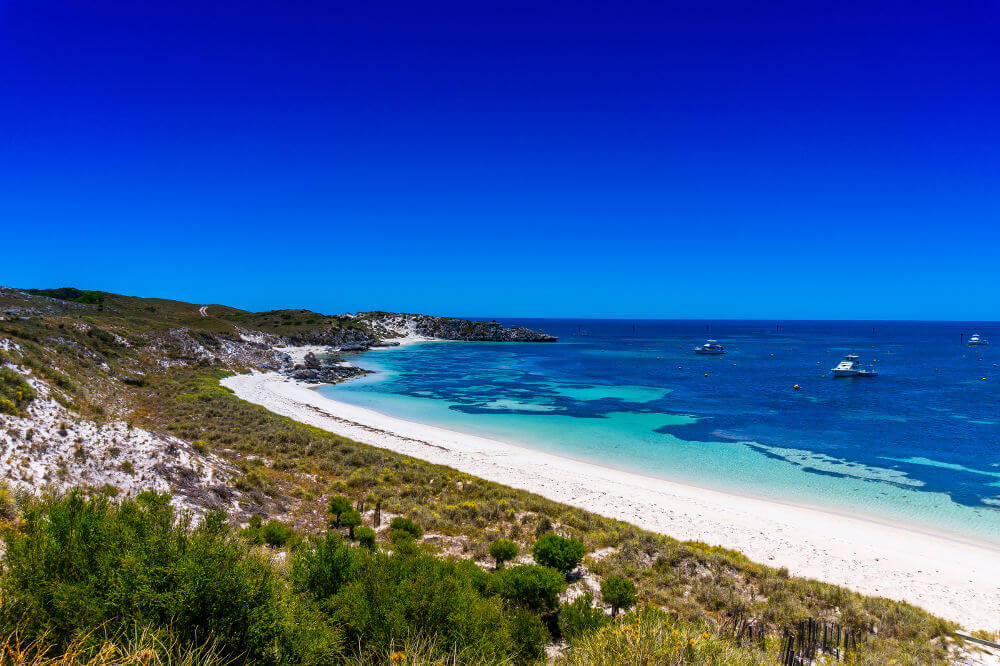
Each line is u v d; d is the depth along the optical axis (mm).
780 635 13695
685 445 40031
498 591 12188
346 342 122188
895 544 22438
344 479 26328
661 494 28094
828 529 23953
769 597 16266
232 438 31250
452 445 38469
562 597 14555
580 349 140875
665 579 16844
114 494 17469
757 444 40312
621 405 56688
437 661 5977
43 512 6629
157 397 42094
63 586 4992
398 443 37375
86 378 37562
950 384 73188
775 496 28875
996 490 29797
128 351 55094
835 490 29828
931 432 44094
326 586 7828
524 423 47781
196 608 4938
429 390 66938
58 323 52031
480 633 7102
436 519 21125
